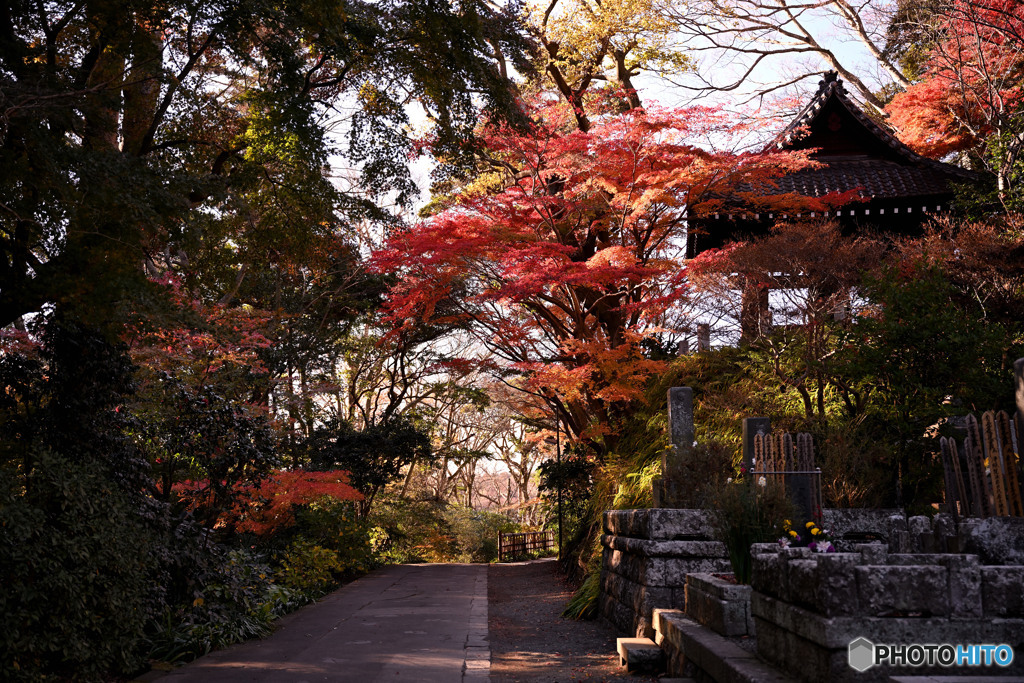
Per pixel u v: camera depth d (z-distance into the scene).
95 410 8.16
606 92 15.60
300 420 22.55
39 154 6.66
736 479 9.09
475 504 37.38
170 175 7.85
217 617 8.48
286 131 8.69
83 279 6.98
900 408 9.06
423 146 12.34
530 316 16.48
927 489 8.71
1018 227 13.22
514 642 8.80
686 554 7.80
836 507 8.37
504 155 14.79
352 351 25.31
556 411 16.64
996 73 16.45
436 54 9.98
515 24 11.73
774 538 6.00
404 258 12.91
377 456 20.02
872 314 10.36
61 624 6.02
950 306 9.23
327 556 14.14
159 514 8.20
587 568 12.24
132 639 6.86
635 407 15.04
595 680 6.65
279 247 11.46
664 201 13.77
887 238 16.69
